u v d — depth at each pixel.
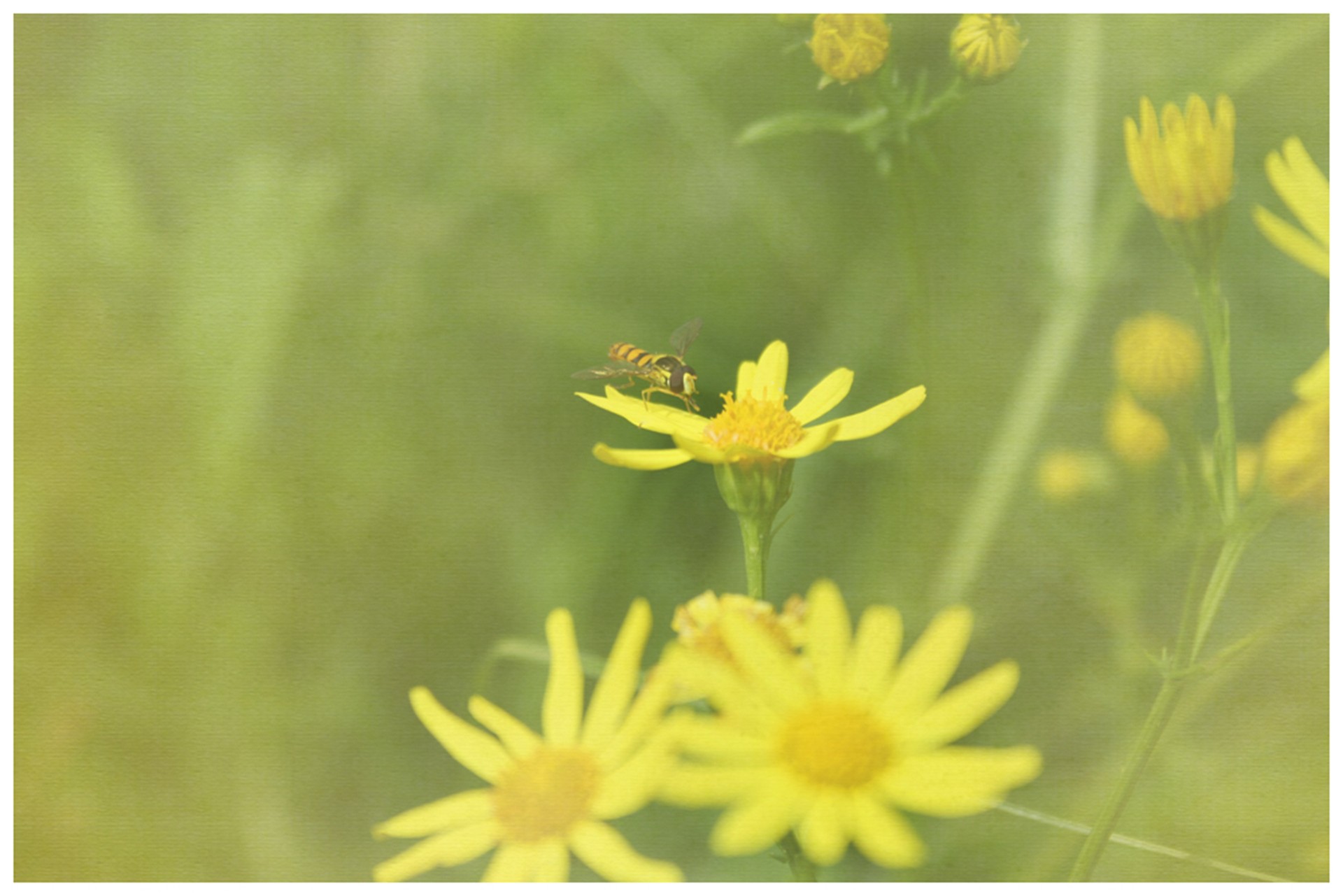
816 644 0.26
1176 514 0.29
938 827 0.28
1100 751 0.29
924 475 0.30
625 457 0.27
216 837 0.29
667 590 0.30
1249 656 0.29
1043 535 0.29
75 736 0.30
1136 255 0.30
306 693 0.30
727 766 0.25
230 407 0.30
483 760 0.27
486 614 0.30
